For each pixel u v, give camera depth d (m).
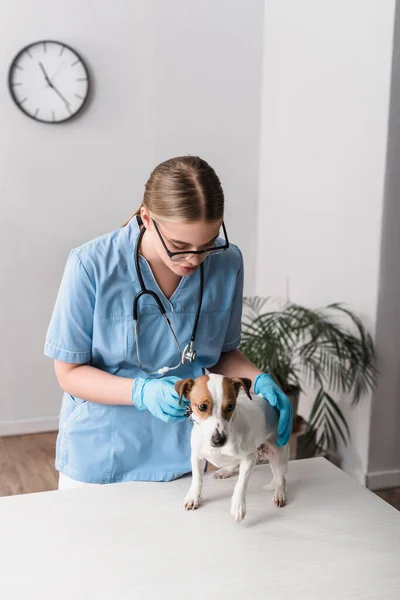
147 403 1.19
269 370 2.53
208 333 1.36
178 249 1.14
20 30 2.94
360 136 2.49
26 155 3.04
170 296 1.32
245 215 3.48
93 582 0.98
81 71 3.02
